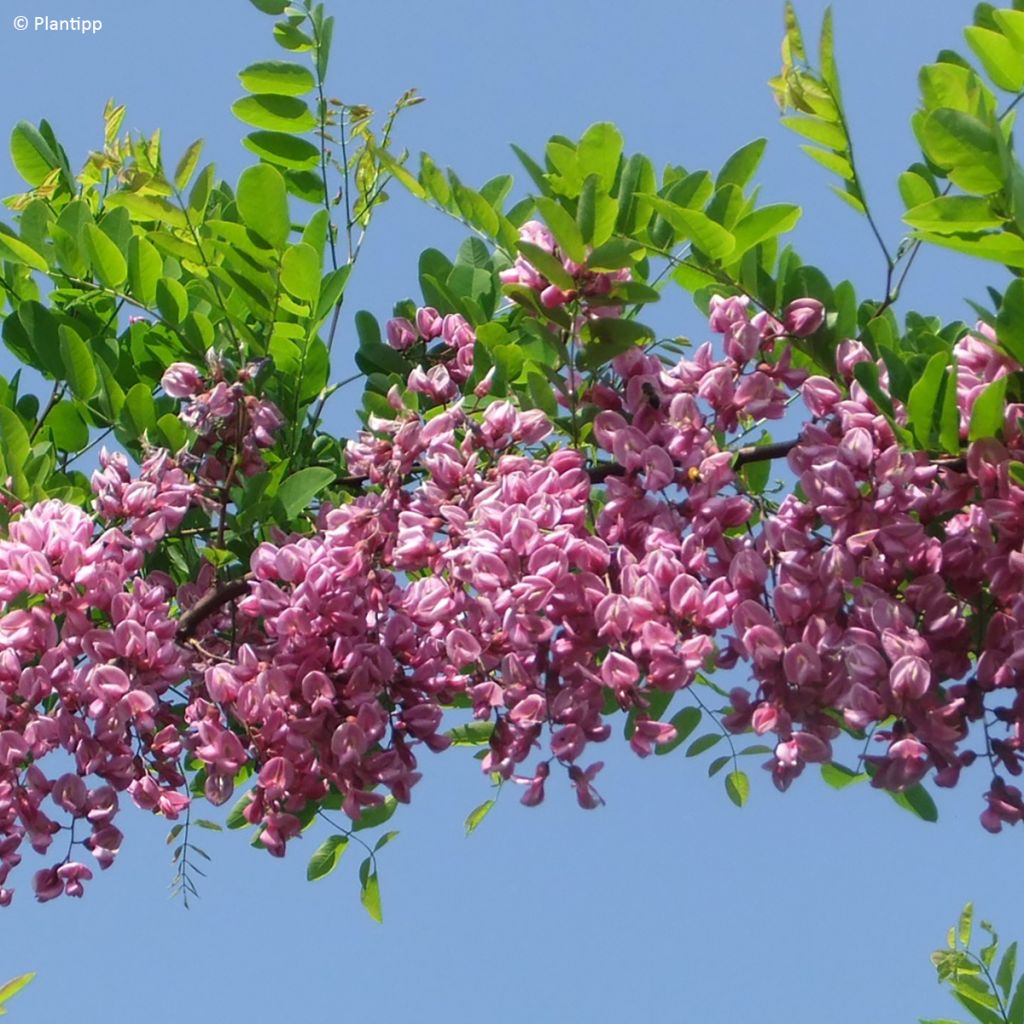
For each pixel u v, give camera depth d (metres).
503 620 2.82
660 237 2.96
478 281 3.10
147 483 2.92
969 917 3.06
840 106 2.88
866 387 2.84
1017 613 2.80
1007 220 2.79
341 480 3.04
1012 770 2.82
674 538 2.84
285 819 2.89
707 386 2.87
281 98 3.09
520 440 2.89
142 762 2.90
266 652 2.91
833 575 2.81
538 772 2.84
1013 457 2.82
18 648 2.88
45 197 3.13
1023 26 2.84
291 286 2.99
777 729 2.82
